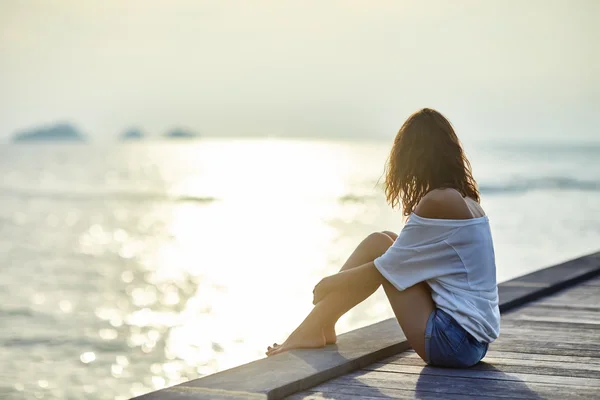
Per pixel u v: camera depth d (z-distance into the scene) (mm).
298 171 82625
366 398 2787
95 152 180000
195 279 17156
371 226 28469
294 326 11367
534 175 54562
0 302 14727
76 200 44875
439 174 3221
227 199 44656
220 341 10766
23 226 31266
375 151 194875
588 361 3373
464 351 3152
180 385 2793
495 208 29906
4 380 9281
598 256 6816
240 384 2795
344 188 53312
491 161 93625
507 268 14969
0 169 84688
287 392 2811
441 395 2818
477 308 3160
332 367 3076
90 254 22594
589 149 179125
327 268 17781
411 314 3211
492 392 2857
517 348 3648
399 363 3350
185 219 33688
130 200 44469
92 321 12820
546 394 2828
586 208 29844
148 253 22609
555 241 19422
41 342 11289
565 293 5336
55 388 8914
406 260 3172
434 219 3152
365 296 3361
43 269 19547
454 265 3164
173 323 12367
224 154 163750
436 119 3250
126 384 9047
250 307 13125
